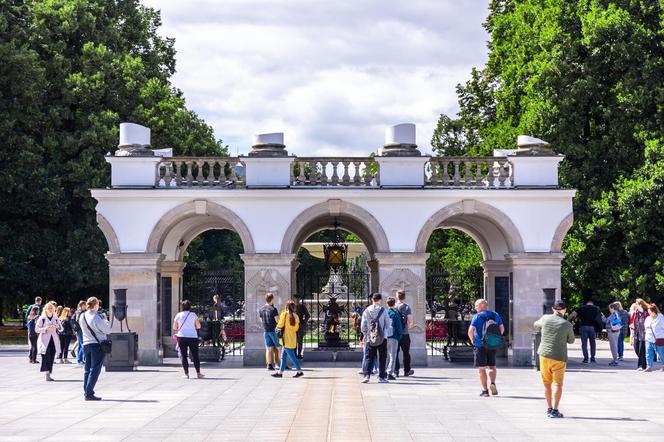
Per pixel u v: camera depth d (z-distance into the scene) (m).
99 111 51.44
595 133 48.47
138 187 33.56
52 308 28.12
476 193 33.44
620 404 21.89
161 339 34.22
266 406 21.52
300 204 33.41
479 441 16.67
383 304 33.22
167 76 61.62
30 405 21.88
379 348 26.78
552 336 19.62
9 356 39.06
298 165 37.88
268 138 33.91
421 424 18.64
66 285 50.00
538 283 33.41
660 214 45.03
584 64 47.12
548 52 48.09
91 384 22.81
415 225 33.44
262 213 33.41
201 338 35.19
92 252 49.50
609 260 47.56
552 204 33.66
